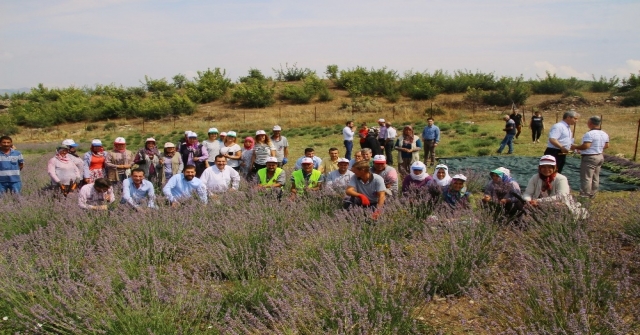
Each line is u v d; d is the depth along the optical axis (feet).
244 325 13.62
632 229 20.01
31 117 169.27
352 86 174.81
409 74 175.22
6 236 23.65
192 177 28.50
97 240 22.41
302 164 29.55
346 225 20.52
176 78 216.95
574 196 23.57
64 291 14.98
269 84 196.44
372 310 13.26
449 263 16.71
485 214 21.18
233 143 38.45
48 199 28.86
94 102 178.81
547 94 153.89
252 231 20.54
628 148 57.06
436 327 14.17
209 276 17.42
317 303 14.20
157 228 22.31
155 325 13.48
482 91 151.33
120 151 35.73
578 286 13.43
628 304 13.66
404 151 41.81
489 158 54.70
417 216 23.50
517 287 13.94
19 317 14.67
